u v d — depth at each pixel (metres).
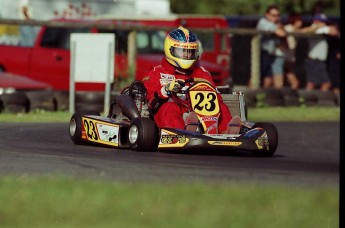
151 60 66.44
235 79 66.56
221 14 116.56
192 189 24.69
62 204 23.09
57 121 50.19
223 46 75.75
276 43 68.50
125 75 62.53
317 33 69.94
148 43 70.12
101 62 55.25
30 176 26.81
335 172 30.03
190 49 35.66
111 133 35.72
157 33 70.81
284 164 32.38
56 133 42.91
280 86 69.00
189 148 32.97
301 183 26.72
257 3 114.06
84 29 67.50
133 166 29.89
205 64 68.38
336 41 70.31
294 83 70.12
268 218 22.41
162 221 22.05
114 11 81.56
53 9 78.00
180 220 22.09
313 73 70.19
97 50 55.31
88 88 65.31
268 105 63.97
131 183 25.69
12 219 22.28
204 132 34.19
